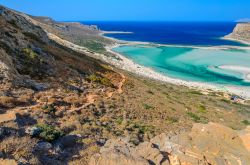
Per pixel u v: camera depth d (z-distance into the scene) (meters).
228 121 43.62
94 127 22.75
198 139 13.70
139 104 36.94
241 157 12.35
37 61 39.97
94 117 26.12
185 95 60.66
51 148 15.77
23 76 32.72
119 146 14.55
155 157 12.90
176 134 15.44
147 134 24.70
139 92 46.62
